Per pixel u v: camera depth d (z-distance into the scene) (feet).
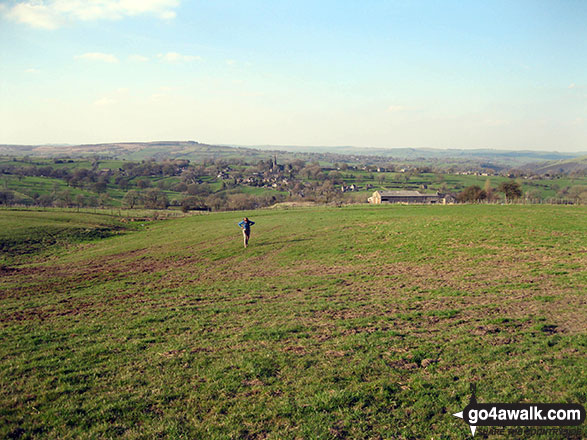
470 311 47.96
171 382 31.68
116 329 45.70
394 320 46.19
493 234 100.17
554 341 37.06
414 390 29.43
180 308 54.80
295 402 28.30
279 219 171.01
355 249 97.50
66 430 25.18
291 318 48.42
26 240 133.59
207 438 24.40
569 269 65.67
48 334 44.09
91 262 102.63
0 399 28.99
